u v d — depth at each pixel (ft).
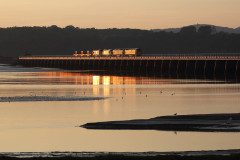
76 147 428.56
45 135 484.74
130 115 615.98
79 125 540.11
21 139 465.88
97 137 472.85
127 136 476.54
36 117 599.57
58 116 607.78
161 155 362.12
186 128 513.04
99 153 386.11
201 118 560.20
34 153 391.04
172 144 437.17
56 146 433.48
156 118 562.25
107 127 523.29
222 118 560.20
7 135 485.97
